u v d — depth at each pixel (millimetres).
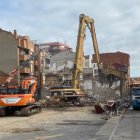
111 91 64812
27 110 37719
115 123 27984
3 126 28219
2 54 77812
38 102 43812
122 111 42219
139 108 46562
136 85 47094
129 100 56562
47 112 42688
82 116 36438
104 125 26703
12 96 38312
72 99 52594
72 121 31375
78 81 54719
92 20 57500
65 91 52469
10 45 78000
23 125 28750
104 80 64250
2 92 38656
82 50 55000
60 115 37969
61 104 52031
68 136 21219
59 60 112625
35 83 41562
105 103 41594
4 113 39375
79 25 54938
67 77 77562
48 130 24812
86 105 53906
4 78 59344
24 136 21906
